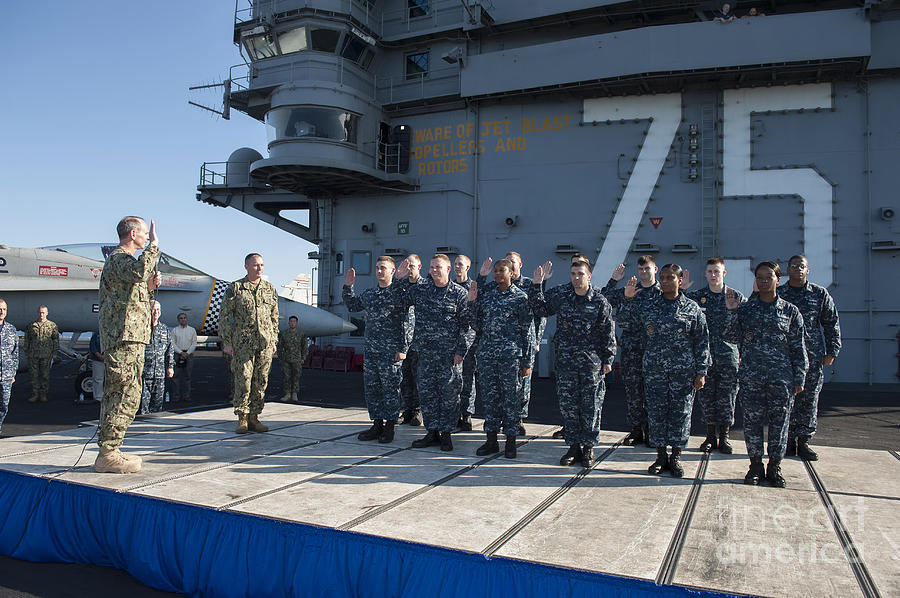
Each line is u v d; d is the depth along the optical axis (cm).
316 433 663
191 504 386
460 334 568
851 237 1301
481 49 1612
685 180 1406
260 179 1672
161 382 875
